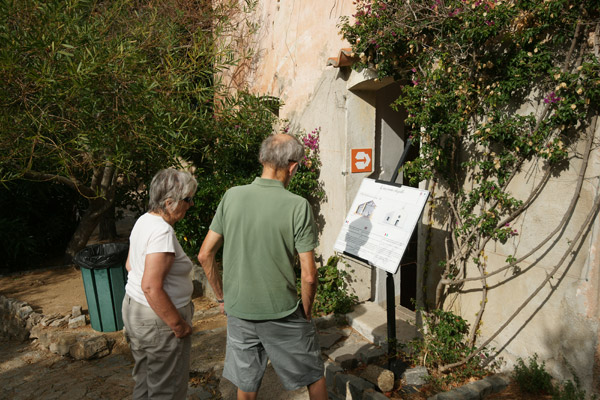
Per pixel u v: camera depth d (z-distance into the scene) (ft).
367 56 12.74
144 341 7.52
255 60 23.89
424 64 11.59
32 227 25.31
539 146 9.33
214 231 7.79
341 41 15.76
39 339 14.37
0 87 14.14
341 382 10.41
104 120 16.25
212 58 19.06
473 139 10.84
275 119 20.66
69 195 26.91
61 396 11.05
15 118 14.52
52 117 15.51
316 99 17.37
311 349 7.50
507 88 9.84
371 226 10.15
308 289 7.16
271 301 7.12
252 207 7.23
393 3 11.94
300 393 10.60
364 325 13.75
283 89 20.42
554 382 9.41
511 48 9.98
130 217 37.04
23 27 14.29
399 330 13.64
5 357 13.76
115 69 14.94
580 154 8.80
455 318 11.60
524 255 9.98
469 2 10.00
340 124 15.79
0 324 16.14
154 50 19.70
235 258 7.34
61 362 13.14
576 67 8.75
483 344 10.64
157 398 7.64
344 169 15.62
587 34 8.55
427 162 11.85
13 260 24.02
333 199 16.58
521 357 10.21
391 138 16.49
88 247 15.14
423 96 11.34
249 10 22.70
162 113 16.61
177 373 7.79
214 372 11.52
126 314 7.68
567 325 9.12
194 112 17.83
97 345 13.21
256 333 7.34
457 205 11.72
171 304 7.25
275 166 7.38
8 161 15.69
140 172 22.20
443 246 12.37
